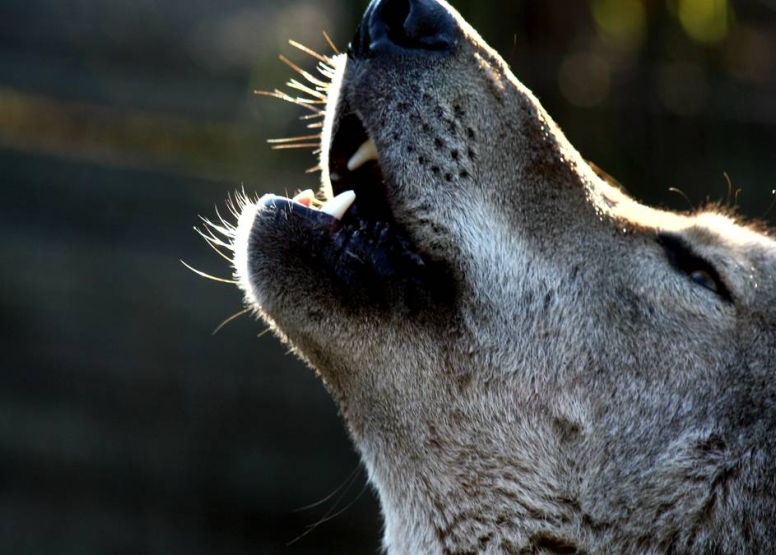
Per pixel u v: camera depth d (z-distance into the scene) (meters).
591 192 7.19
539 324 6.79
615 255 7.00
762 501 6.77
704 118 17.41
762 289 7.09
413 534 6.97
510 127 6.88
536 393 6.77
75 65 21.47
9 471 15.35
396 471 6.91
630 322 6.90
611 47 17.59
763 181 17.47
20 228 16.44
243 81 21.86
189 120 20.88
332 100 6.81
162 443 15.59
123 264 16.27
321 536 15.35
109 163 16.84
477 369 6.69
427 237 6.65
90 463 15.52
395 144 6.64
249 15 24.92
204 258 16.45
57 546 15.13
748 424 6.85
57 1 22.62
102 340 15.91
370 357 6.55
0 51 21.27
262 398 15.70
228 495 15.50
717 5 16.73
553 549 6.81
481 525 6.84
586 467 6.79
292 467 15.52
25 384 15.63
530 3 16.77
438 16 6.79
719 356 6.91
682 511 6.75
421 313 6.55
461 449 6.75
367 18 6.78
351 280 6.39
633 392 6.84
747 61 19.56
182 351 15.89
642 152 17.23
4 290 15.91
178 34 23.39
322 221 6.35
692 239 7.13
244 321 15.97
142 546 15.29
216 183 16.97
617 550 6.80
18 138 19.27
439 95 6.66
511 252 6.79
